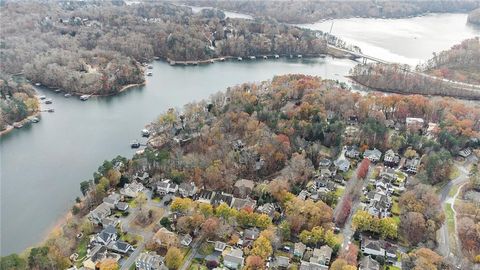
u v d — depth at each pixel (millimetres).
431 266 170750
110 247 190500
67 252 184875
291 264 182500
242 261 180000
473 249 192625
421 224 198500
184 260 184625
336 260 173125
